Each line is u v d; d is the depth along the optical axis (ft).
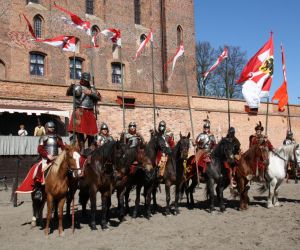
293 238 35.27
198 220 44.14
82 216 46.19
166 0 164.04
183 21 168.76
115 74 149.38
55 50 132.87
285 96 69.92
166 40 162.81
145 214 46.47
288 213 47.50
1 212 51.11
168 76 161.07
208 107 124.57
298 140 149.48
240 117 131.75
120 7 152.87
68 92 44.93
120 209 44.42
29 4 128.98
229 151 47.44
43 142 39.40
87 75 44.75
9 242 35.81
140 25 160.45
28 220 45.60
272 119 141.28
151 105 111.86
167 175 46.60
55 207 44.01
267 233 37.42
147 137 110.01
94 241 35.42
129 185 46.83
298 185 80.69
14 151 79.10
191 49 170.09
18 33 124.47
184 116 118.62
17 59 123.75
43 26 131.34
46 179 37.11
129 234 37.96
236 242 34.30
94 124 45.19
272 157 51.21
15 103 90.63
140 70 156.04
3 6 122.01
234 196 52.39
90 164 39.14
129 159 43.27
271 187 51.08
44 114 95.09
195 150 51.90
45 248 33.32
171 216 46.47
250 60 63.41
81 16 141.49
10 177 77.41
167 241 35.17
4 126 93.35
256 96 62.34
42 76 129.80
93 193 38.96
